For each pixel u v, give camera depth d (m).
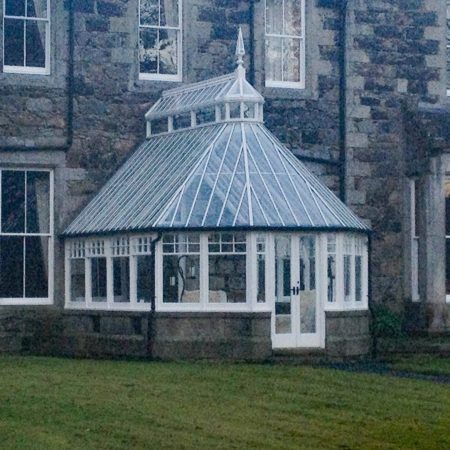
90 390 29.66
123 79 43.84
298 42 46.66
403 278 47.12
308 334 37.88
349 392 30.08
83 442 23.69
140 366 34.97
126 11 43.97
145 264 38.09
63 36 43.19
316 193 39.00
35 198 42.81
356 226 39.31
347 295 39.12
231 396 29.14
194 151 40.09
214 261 37.31
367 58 47.31
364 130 47.12
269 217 37.31
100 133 43.47
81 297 41.59
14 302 42.09
